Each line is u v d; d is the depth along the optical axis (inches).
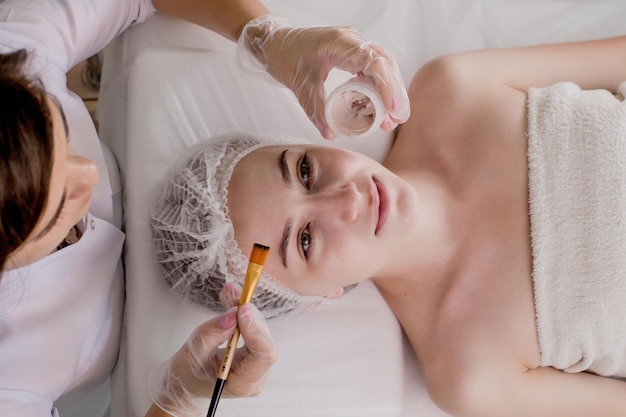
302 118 51.3
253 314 34.5
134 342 43.5
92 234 40.6
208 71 50.1
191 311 45.2
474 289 47.3
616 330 44.1
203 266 40.9
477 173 48.5
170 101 48.8
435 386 47.0
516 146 47.2
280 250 40.7
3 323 35.9
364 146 52.7
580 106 45.4
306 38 41.9
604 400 45.7
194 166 42.5
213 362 37.5
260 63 46.7
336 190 40.8
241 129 50.1
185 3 48.7
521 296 45.6
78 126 42.5
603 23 56.0
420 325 48.8
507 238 46.8
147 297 44.4
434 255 48.6
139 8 48.8
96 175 28.2
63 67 41.9
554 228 44.6
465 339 46.6
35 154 22.6
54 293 38.0
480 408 45.4
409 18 56.1
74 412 47.4
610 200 43.2
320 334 47.9
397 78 37.2
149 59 49.3
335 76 51.1
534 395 45.4
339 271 41.7
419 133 51.2
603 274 43.3
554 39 55.9
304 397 45.5
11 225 23.7
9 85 22.5
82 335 39.5
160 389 39.9
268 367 36.0
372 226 40.8
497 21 56.1
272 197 40.7
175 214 41.7
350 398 46.1
